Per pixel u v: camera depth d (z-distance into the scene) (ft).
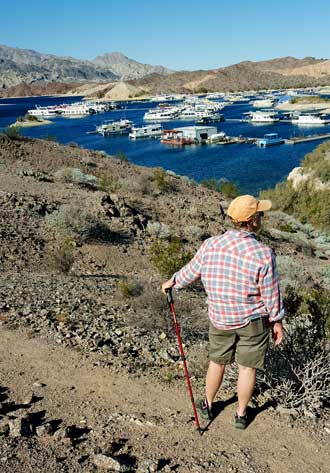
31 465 12.48
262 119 486.38
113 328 25.73
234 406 15.80
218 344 13.65
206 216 83.30
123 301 33.53
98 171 107.45
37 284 35.42
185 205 89.40
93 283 39.81
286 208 135.54
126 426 14.71
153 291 32.86
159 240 60.18
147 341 24.35
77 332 23.81
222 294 12.79
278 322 13.05
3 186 75.41
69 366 19.43
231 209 12.87
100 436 14.11
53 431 14.19
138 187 94.02
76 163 108.68
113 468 12.43
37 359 20.04
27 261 44.88
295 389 16.43
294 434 14.51
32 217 58.65
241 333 13.12
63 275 42.04
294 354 16.71
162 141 352.08
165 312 29.17
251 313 12.82
